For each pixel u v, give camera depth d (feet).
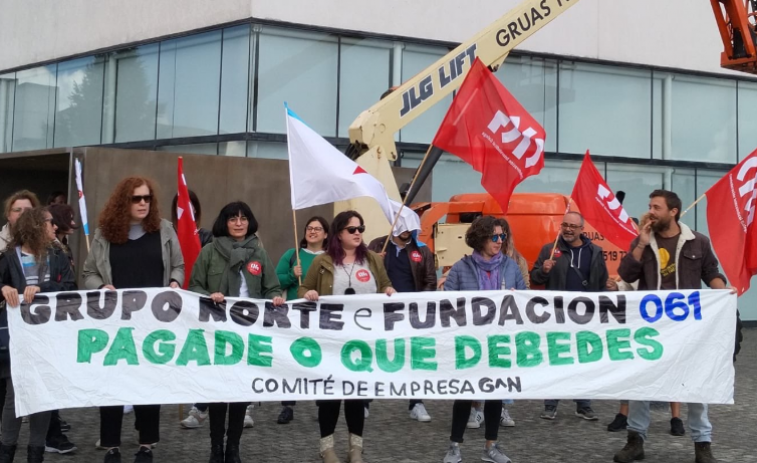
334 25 56.18
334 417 24.04
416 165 58.75
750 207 26.16
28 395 22.27
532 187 62.03
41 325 22.54
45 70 69.05
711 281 25.72
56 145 67.82
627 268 25.84
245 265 23.90
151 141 60.13
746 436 29.45
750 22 54.29
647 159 66.44
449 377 24.25
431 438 28.86
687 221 68.08
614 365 24.64
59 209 28.09
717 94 69.62
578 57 63.67
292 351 23.68
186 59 57.98
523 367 24.47
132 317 22.97
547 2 45.80
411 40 58.80
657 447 27.78
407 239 30.63
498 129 28.81
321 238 30.76
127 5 62.23
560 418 32.83
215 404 23.50
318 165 24.63
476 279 25.58
